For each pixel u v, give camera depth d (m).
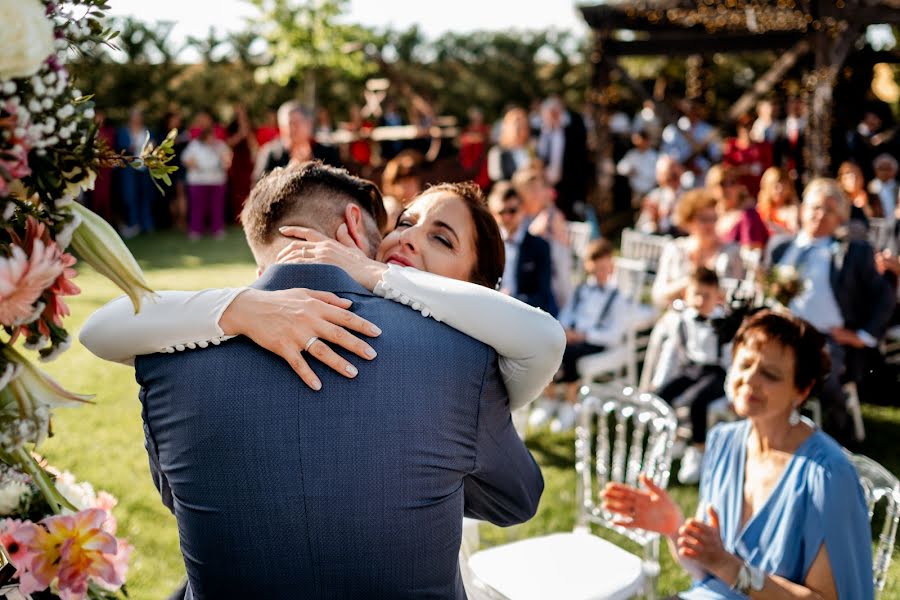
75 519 1.19
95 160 1.13
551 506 4.31
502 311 1.35
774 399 2.26
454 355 1.33
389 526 1.26
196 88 16.84
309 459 1.25
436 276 1.41
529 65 20.97
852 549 2.14
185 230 13.61
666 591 3.54
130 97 15.76
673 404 4.75
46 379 1.16
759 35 12.09
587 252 5.66
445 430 1.31
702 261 5.57
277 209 1.50
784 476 2.23
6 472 1.22
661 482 3.05
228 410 1.28
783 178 6.49
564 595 2.61
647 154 13.34
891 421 5.37
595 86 12.59
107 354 1.38
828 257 4.84
